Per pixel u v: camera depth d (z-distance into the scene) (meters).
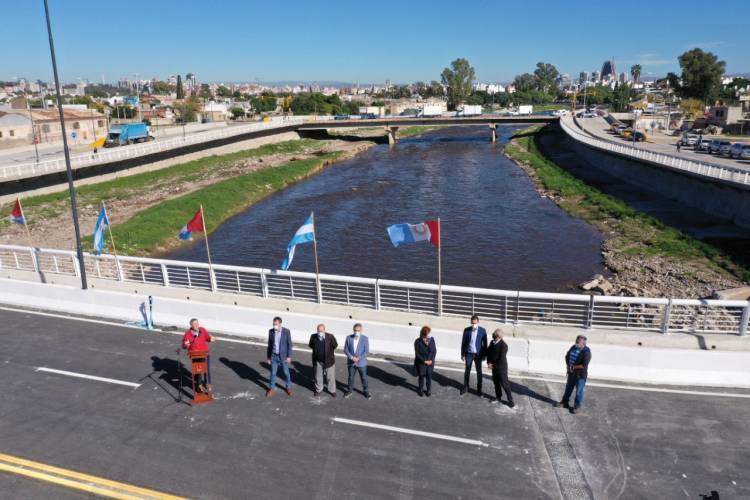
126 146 66.06
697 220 40.19
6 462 10.34
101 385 13.23
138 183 57.69
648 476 9.59
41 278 19.56
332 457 10.32
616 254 34.41
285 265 16.30
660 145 69.56
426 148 103.19
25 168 49.31
